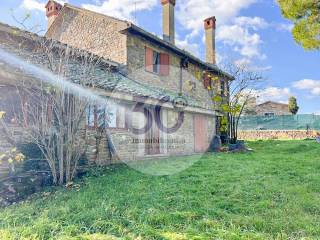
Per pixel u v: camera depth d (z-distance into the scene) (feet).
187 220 11.68
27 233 10.38
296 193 15.88
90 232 10.55
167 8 51.70
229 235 10.00
